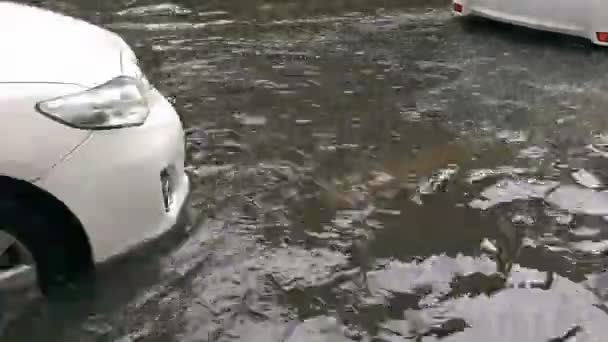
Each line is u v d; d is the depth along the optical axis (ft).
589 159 17.42
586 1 24.95
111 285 11.92
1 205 10.41
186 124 18.99
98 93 10.96
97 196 10.85
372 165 16.90
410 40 26.94
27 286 11.24
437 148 17.88
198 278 12.49
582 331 11.49
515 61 24.54
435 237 14.07
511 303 12.18
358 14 30.78
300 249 13.50
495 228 14.40
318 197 15.37
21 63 10.91
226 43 26.45
